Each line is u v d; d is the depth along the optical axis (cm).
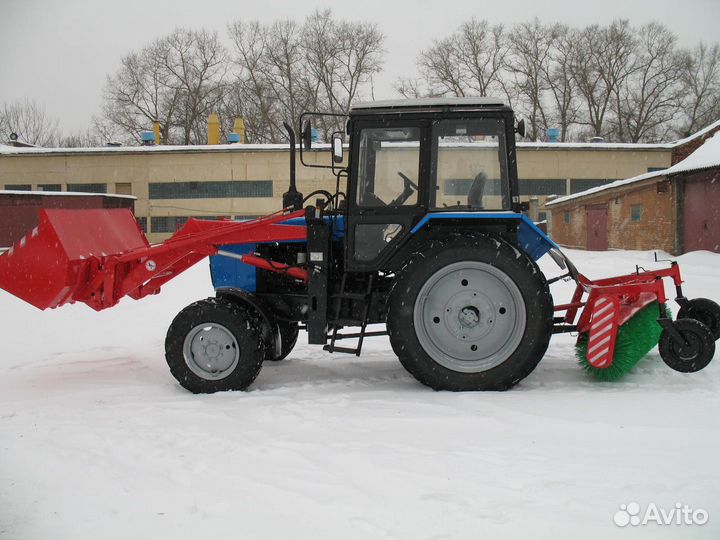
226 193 3016
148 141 3291
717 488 272
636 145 2938
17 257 492
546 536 235
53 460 329
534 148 2950
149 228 3056
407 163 477
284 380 515
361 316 488
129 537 245
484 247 452
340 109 4247
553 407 401
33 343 707
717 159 1758
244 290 533
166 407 429
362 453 325
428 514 254
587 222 2566
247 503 271
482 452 323
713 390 434
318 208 484
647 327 467
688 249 1902
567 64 4309
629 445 328
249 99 4328
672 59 4181
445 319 462
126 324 827
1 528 256
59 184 3069
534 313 450
